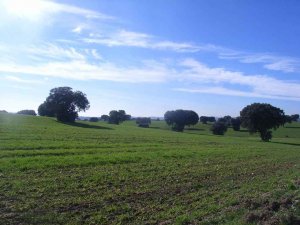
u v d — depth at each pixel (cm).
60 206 1523
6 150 3180
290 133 15162
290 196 1675
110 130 8419
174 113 14325
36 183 1912
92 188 1894
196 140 6781
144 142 5294
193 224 1342
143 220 1408
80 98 11894
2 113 11744
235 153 4466
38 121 9856
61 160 2755
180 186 2089
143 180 2209
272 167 3209
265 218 1380
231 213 1464
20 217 1343
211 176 2523
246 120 10831
